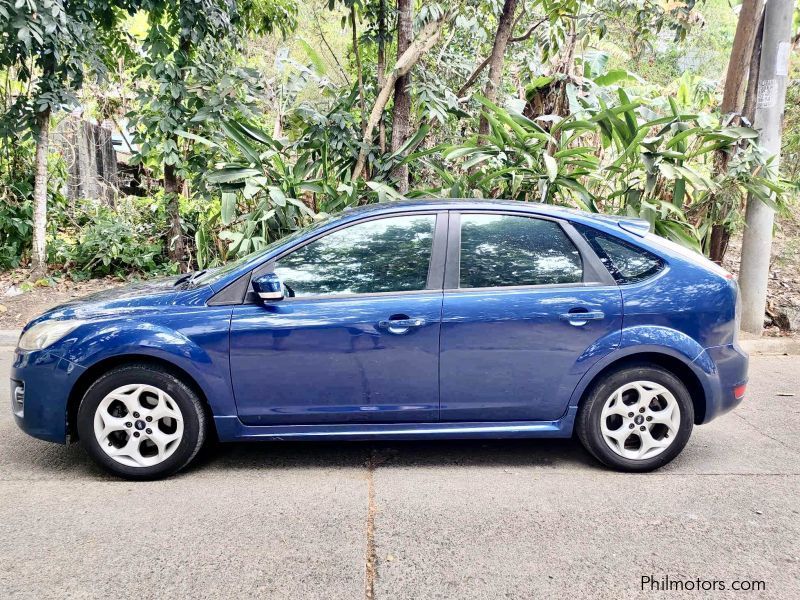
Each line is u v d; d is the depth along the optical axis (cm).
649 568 270
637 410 367
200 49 780
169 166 838
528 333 354
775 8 647
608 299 358
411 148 779
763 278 684
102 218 907
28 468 375
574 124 678
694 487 352
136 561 272
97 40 804
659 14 846
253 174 676
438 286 360
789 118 1041
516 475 368
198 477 364
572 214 377
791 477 367
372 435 361
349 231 367
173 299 359
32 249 853
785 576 265
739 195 655
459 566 270
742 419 474
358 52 836
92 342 345
